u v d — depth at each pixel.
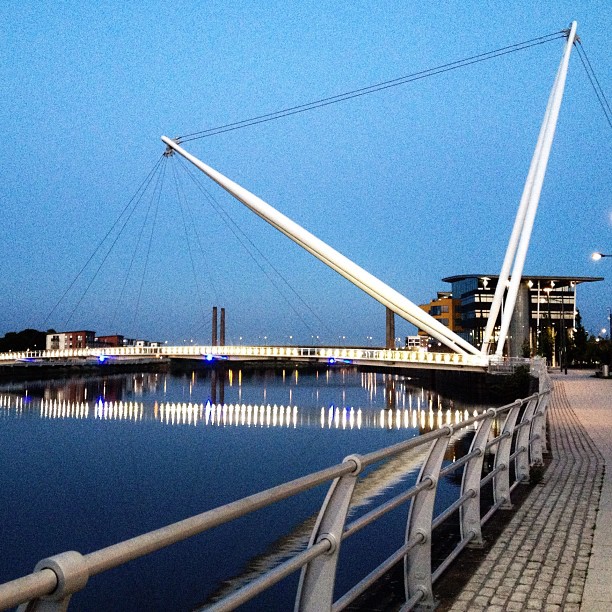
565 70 60.91
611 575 5.91
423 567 5.10
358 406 67.56
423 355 61.69
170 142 69.62
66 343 166.12
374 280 55.88
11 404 73.44
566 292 118.75
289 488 2.82
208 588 15.30
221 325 162.75
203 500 28.62
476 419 6.34
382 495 22.33
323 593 3.33
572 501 9.27
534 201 58.81
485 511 10.18
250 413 62.47
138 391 95.31
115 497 29.34
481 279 121.25
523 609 5.09
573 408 28.05
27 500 28.81
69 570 1.65
